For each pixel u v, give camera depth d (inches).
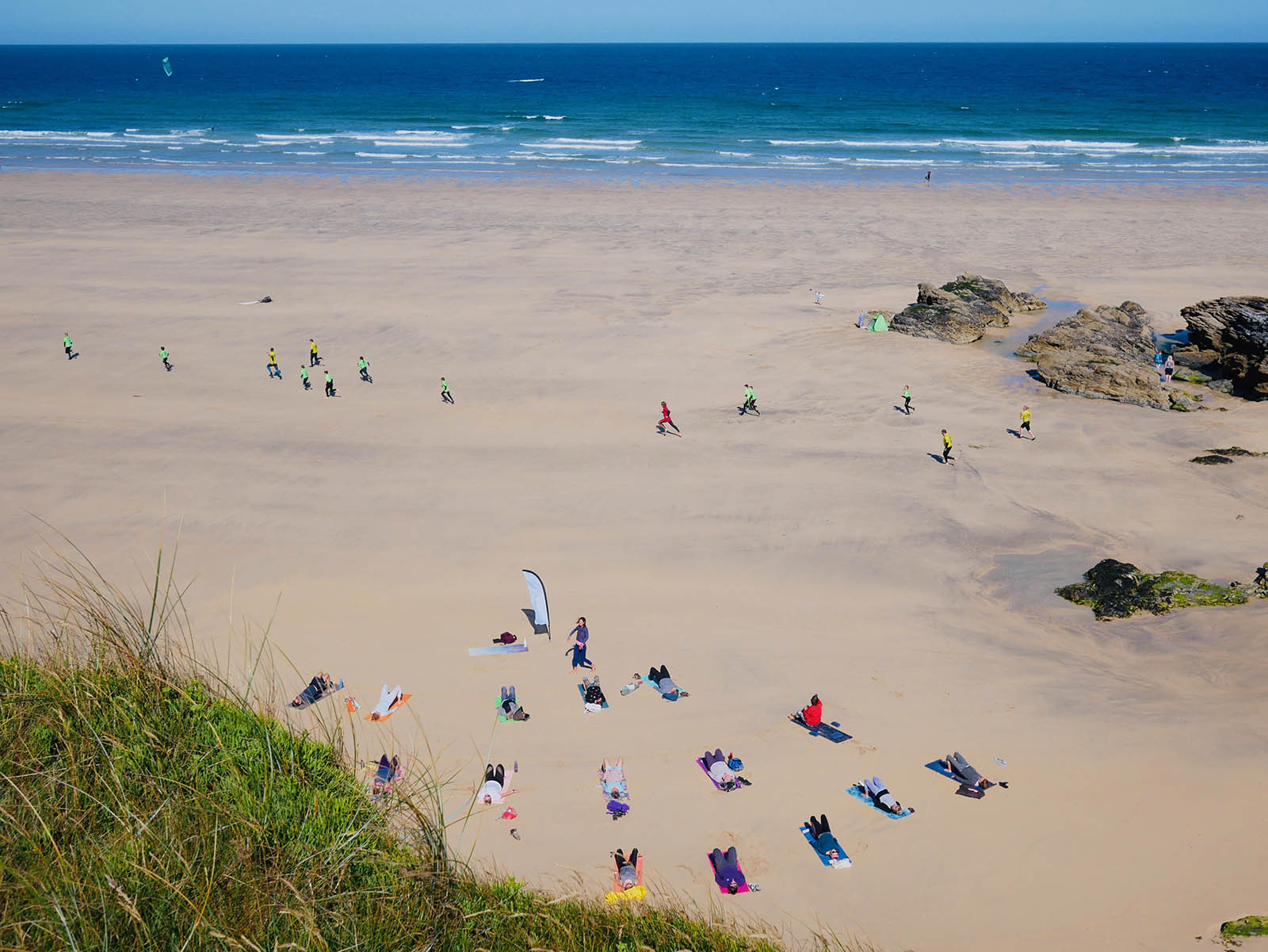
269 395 1509.6
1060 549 1051.9
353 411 1451.8
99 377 1558.8
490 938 299.7
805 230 2655.0
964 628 898.7
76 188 3154.5
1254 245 2426.2
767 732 717.3
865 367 1648.6
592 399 1508.4
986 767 673.6
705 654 840.3
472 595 949.8
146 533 1063.6
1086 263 2303.2
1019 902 542.6
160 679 329.7
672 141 4458.7
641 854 578.9
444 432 1376.7
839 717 738.2
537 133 4736.7
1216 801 629.0
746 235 2591.0
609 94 7381.9
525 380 1581.0
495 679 791.1
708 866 569.6
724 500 1172.5
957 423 1409.9
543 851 577.6
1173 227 2640.3
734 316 1915.6
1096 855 579.8
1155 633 874.1
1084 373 1535.4
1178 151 4082.2
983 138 4547.2
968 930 522.0
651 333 1812.3
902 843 593.9
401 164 3777.1
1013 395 1529.3
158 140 4397.1
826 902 542.3
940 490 1198.3
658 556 1040.2
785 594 966.4
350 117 5398.6
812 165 3774.6
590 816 615.2
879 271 2257.6
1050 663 828.6
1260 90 7436.0
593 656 831.1
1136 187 3240.7
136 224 2657.5
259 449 1306.6
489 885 356.5
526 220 2763.3
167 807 274.4
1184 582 949.2
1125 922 525.3
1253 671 794.8
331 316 1889.8
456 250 2415.1
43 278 2107.5
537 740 701.9
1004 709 752.3
